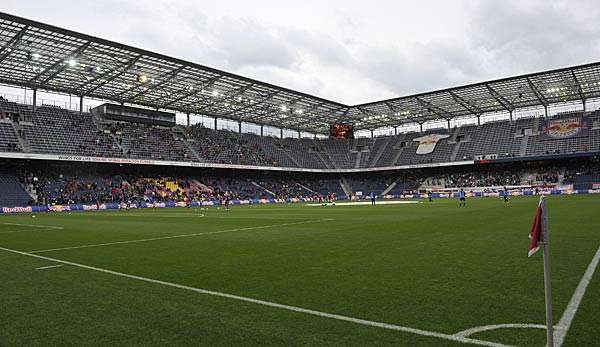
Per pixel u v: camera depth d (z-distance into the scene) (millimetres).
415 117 73625
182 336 4875
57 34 34500
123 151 53469
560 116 65688
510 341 4473
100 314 5844
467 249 10945
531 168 66062
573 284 6867
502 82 53562
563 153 59375
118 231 18984
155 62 42281
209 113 66000
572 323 4977
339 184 81188
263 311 5824
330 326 5102
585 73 49562
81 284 7840
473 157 67812
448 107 66750
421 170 77375
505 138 68250
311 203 57594
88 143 51156
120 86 49375
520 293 6383
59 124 51062
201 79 48125
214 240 14727
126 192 52719
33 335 5031
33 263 10391
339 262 9570
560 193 56938
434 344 4434
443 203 42469
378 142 83000
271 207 44875
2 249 13234
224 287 7348
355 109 67750
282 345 4500
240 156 67375
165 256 11164
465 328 4898
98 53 38656
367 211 31562
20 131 46781
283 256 10719
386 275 7980
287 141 81562
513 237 13164
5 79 45188
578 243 11352
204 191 60906
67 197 47188
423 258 9758
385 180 79125
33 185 46719
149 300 6562
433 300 6129
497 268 8328
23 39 34812
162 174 61594
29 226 22828
